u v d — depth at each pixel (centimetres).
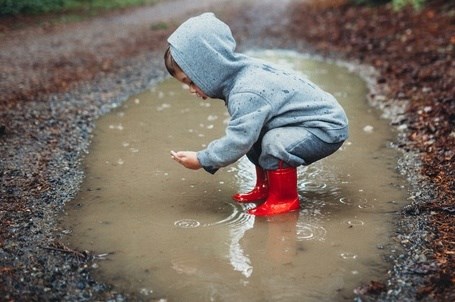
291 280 157
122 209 198
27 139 264
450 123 264
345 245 173
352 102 326
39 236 179
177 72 187
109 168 233
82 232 182
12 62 461
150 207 199
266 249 172
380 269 161
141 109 320
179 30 185
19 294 151
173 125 289
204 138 269
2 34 633
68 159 242
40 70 427
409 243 172
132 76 408
